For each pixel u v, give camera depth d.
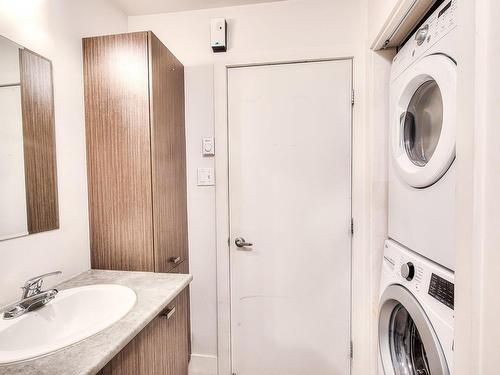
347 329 1.68
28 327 0.92
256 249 1.74
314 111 1.65
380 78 1.47
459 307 0.64
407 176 1.11
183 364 1.37
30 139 1.12
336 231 1.67
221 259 1.76
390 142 1.34
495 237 0.54
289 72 1.67
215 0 1.65
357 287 1.63
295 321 1.72
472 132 0.58
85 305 1.12
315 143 1.66
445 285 0.84
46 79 1.20
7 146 1.03
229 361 1.78
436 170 0.90
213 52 1.73
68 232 1.31
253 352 1.77
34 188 1.14
